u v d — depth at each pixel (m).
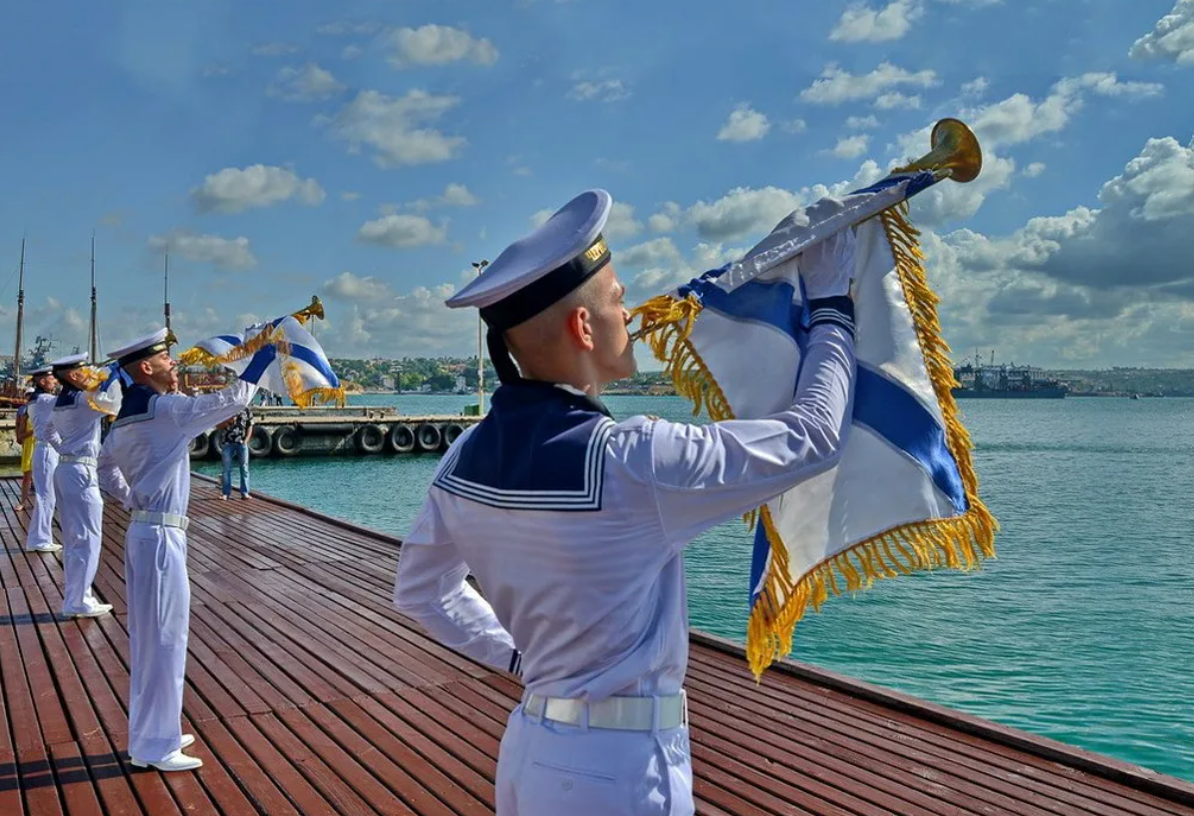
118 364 4.58
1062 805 3.62
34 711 4.89
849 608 10.23
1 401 37.91
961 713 4.53
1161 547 14.86
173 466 4.10
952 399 1.70
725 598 10.62
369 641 6.20
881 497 1.67
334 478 26.88
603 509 1.30
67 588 6.93
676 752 1.39
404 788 3.92
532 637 1.41
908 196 1.65
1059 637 9.09
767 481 1.34
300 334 4.02
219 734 4.55
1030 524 17.83
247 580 8.30
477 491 1.42
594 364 1.43
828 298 1.57
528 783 1.38
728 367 1.58
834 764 4.04
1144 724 6.71
